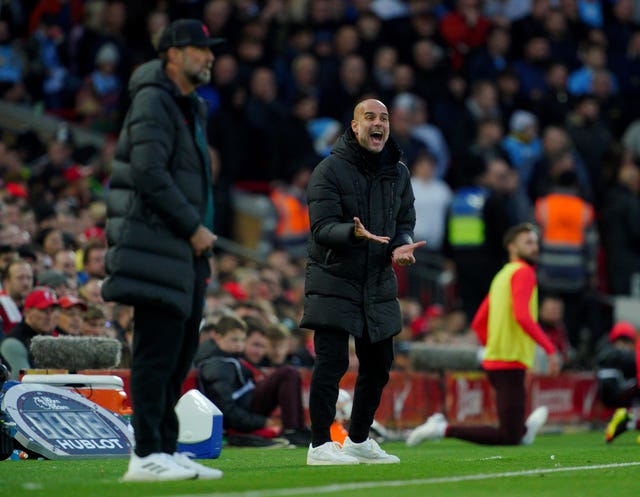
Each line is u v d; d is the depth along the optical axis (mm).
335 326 26391
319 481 22234
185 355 22984
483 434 39719
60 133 56250
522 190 69500
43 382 31094
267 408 39125
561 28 83188
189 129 22688
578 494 20938
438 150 71625
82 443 29797
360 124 26719
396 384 45875
